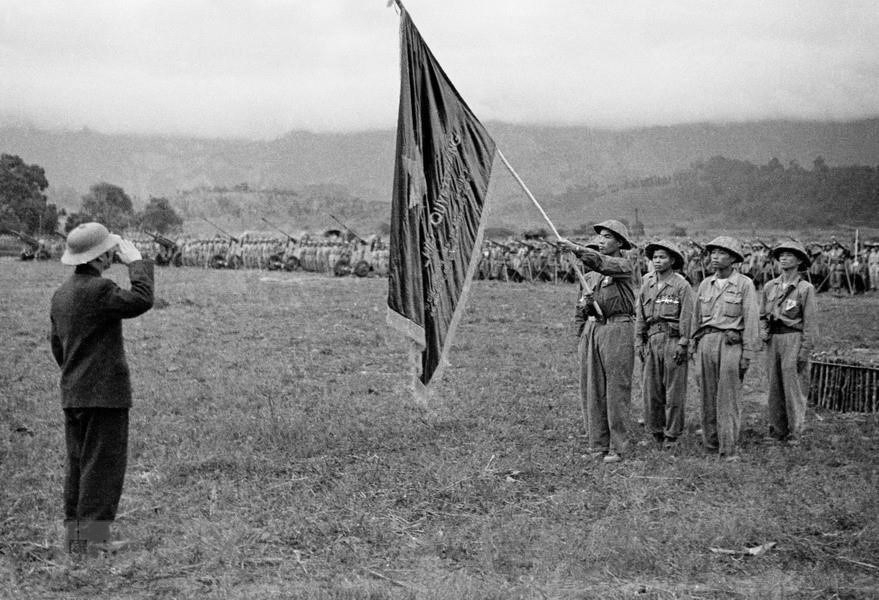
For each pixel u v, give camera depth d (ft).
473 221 27.76
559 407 39.78
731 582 20.58
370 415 37.04
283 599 19.08
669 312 34.09
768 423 38.14
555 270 129.39
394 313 24.31
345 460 30.53
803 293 34.99
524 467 29.94
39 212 247.91
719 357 32.63
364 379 45.57
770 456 32.24
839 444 33.86
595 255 31.19
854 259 112.57
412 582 20.51
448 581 20.01
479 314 80.02
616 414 31.65
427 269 25.72
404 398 40.60
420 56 25.49
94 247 22.50
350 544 22.74
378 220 587.68
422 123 25.53
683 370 34.14
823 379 41.27
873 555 22.24
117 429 22.24
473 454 31.40
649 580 20.80
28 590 19.67
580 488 27.99
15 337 60.34
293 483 27.76
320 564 21.45
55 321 22.33
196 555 21.68
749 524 24.08
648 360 34.86
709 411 33.12
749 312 32.53
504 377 46.96
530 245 135.44
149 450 31.19
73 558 21.45
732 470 29.99
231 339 59.88
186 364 48.78
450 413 37.81
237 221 579.07
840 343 60.18
